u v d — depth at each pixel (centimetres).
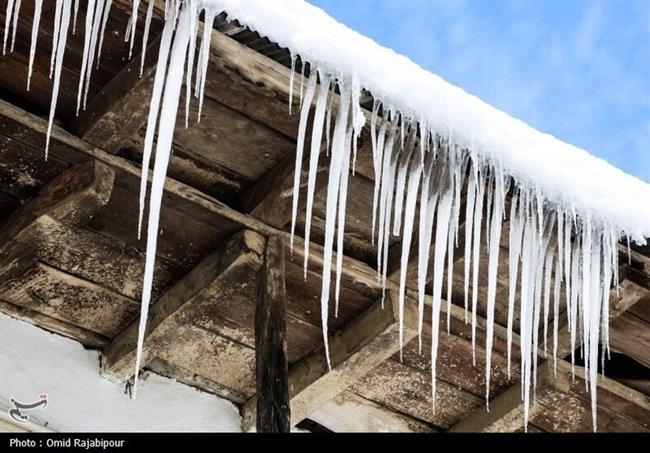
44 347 770
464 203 701
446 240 671
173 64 604
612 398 808
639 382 809
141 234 712
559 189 684
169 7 602
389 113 646
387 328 734
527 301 700
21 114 650
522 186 677
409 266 728
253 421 810
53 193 673
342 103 632
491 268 681
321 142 661
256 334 680
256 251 696
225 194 702
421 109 646
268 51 623
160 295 747
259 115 654
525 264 691
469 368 794
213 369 802
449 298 681
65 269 733
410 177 665
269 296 685
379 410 833
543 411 817
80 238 712
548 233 702
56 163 672
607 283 704
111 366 774
